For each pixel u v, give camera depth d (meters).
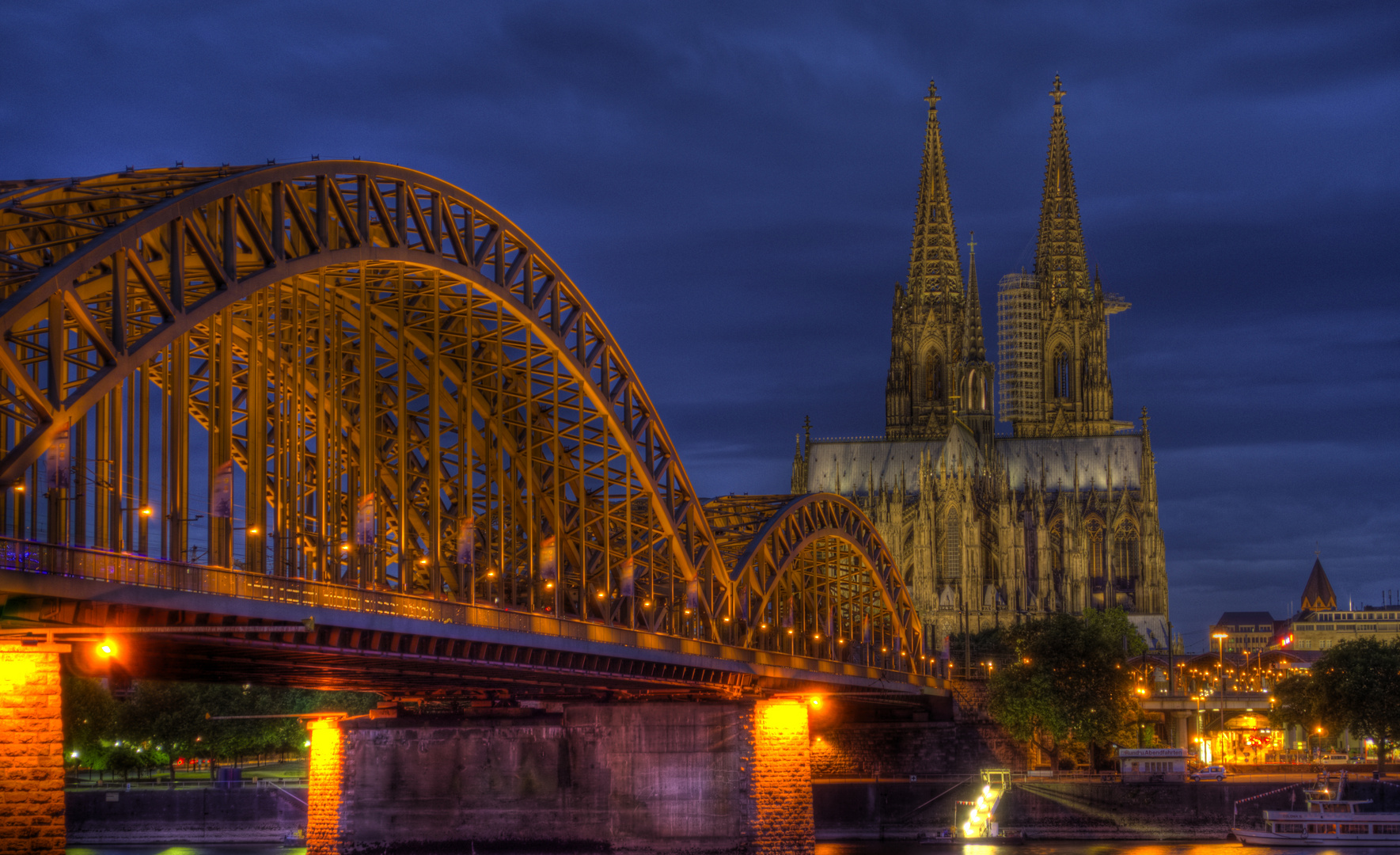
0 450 56.72
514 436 103.88
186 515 63.25
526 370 100.38
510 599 96.75
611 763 119.75
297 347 74.25
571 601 106.25
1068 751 194.88
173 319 60.38
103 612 57.75
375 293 87.88
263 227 70.44
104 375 56.59
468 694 116.25
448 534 98.56
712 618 121.31
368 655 74.56
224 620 63.97
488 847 119.44
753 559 133.62
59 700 56.59
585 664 98.38
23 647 56.12
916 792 168.75
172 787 163.12
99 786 178.50
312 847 122.31
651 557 111.31
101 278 62.31
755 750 119.44
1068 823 166.50
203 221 64.06
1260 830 159.00
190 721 187.75
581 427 104.62
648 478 111.56
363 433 78.56
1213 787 165.25
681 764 118.75
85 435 57.84
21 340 59.53
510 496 97.94
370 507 77.81
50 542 55.19
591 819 119.38
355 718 123.12
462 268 85.00
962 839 165.12
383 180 77.50
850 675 154.12
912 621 191.12
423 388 93.06
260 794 159.62
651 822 118.50
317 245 71.62
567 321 101.06
